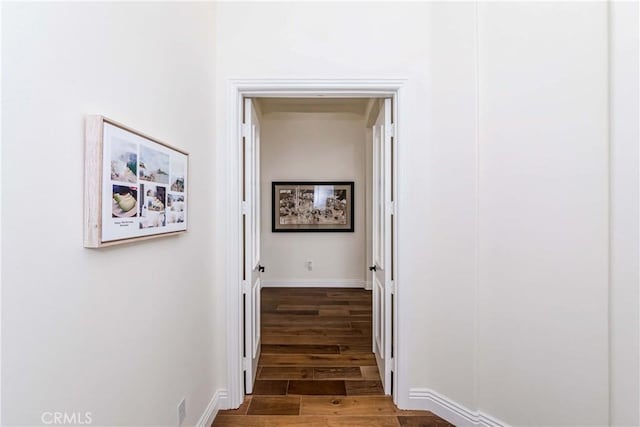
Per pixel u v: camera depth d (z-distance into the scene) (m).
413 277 1.85
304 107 4.29
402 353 1.85
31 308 0.65
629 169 1.15
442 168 1.77
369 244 4.50
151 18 1.13
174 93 1.31
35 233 0.66
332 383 2.14
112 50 0.91
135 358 1.02
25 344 0.64
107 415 0.88
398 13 1.85
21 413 0.63
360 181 4.66
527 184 1.45
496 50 1.55
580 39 1.28
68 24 0.74
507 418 1.53
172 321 1.29
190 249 1.48
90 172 0.79
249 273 2.01
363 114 4.55
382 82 1.84
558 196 1.35
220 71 1.84
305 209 4.64
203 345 1.64
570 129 1.31
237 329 1.88
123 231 0.91
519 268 1.48
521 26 1.46
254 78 1.84
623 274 1.17
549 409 1.39
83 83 0.79
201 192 1.62
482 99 1.60
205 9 1.68
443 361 1.78
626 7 1.15
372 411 1.85
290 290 4.51
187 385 1.44
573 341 1.32
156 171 1.11
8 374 0.60
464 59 1.66
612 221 1.20
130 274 1.00
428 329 1.84
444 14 1.76
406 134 1.83
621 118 1.16
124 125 0.91
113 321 0.91
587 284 1.28
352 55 1.85
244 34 1.85
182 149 1.35
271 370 2.31
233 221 1.86
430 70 1.83
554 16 1.35
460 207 1.69
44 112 0.68
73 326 0.76
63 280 0.73
